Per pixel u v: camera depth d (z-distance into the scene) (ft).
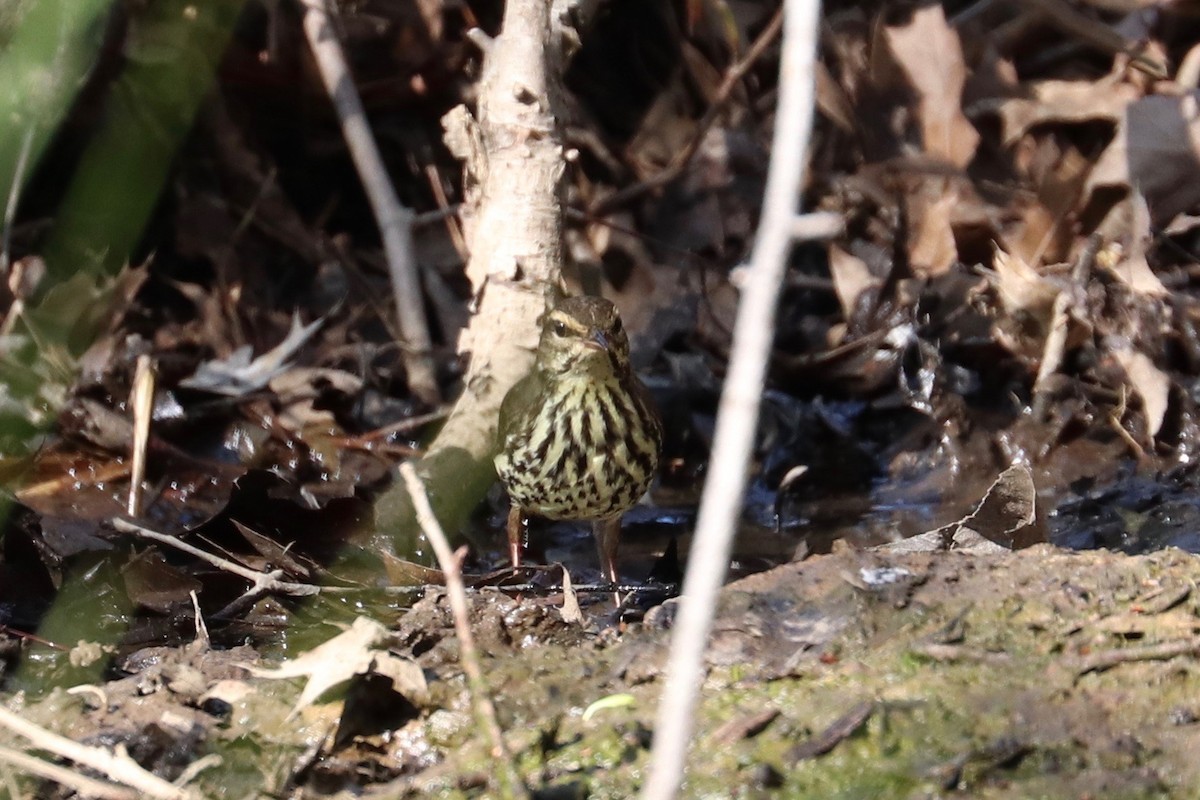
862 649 23.43
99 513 34.76
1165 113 43.06
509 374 35.29
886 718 21.48
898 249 42.57
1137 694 21.83
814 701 22.11
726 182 44.86
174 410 38.52
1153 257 42.47
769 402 40.27
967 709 21.67
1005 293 40.93
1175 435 38.17
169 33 41.09
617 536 33.63
